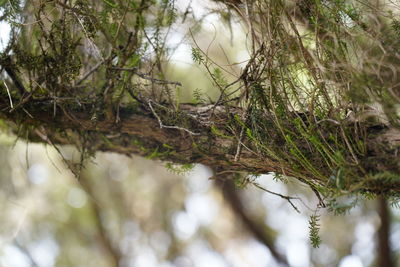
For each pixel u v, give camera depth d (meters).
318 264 6.91
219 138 4.00
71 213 7.70
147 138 4.08
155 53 4.05
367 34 3.87
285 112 3.92
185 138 4.03
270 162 3.95
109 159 7.65
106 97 4.02
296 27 3.98
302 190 4.66
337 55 3.87
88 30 4.00
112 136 4.10
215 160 4.02
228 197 6.39
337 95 3.89
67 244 8.00
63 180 7.15
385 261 5.32
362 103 3.84
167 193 8.27
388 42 3.90
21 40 4.04
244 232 7.38
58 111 4.05
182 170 4.07
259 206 6.93
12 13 4.00
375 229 6.25
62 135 4.12
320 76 3.90
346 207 3.82
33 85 4.04
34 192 6.44
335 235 6.81
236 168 4.02
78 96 4.05
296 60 3.92
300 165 3.92
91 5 4.04
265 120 3.94
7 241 4.88
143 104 4.04
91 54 4.11
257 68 3.94
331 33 3.88
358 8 3.93
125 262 8.68
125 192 8.20
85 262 8.48
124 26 4.02
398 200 3.87
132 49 4.00
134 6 4.01
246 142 3.97
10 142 4.35
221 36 4.26
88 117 4.05
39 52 4.10
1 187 4.80
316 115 3.92
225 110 3.99
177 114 4.01
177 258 8.62
